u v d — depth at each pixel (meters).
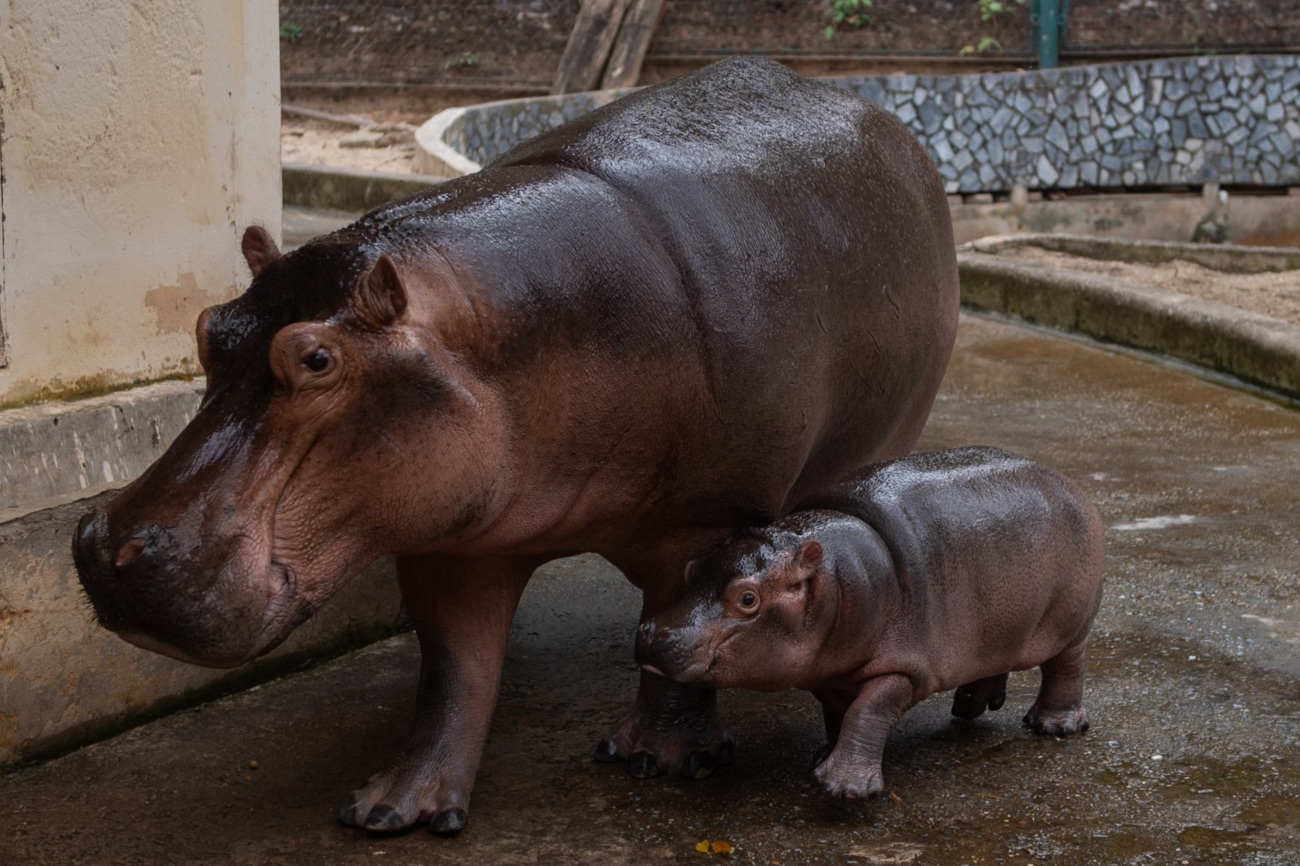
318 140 20.61
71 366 4.14
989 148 18.95
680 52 21.81
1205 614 4.86
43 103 3.95
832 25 21.36
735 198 3.52
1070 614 3.82
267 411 2.82
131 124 4.23
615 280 3.22
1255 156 18.98
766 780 3.67
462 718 3.50
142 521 2.70
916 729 4.02
